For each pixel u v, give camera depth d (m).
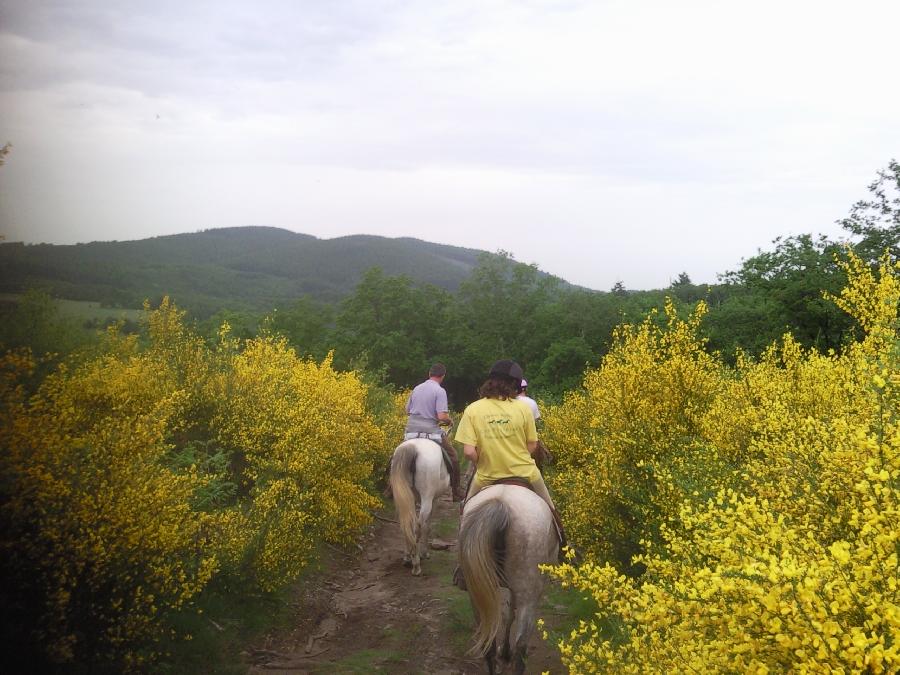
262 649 5.20
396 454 8.12
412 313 56.62
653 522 5.39
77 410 4.82
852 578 2.33
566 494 7.80
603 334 45.62
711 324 22.72
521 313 58.12
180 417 7.69
